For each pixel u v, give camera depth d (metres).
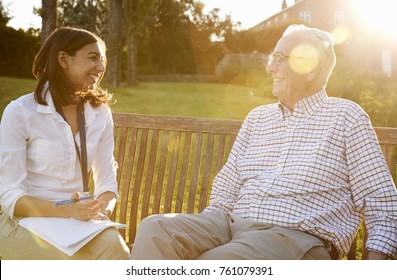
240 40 36.06
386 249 2.17
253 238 2.25
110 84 19.23
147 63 38.53
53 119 2.46
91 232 2.22
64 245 2.18
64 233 2.22
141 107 14.95
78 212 2.31
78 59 2.46
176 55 38.78
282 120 2.61
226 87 27.41
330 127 2.44
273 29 34.19
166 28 38.28
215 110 14.91
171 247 2.13
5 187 2.37
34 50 25.50
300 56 2.54
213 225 2.44
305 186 2.41
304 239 2.26
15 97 14.85
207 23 40.12
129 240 3.08
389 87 10.76
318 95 2.53
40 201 2.33
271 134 2.65
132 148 3.17
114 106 14.78
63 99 2.48
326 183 2.40
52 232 2.23
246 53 35.72
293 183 2.42
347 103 2.47
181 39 38.62
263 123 2.71
